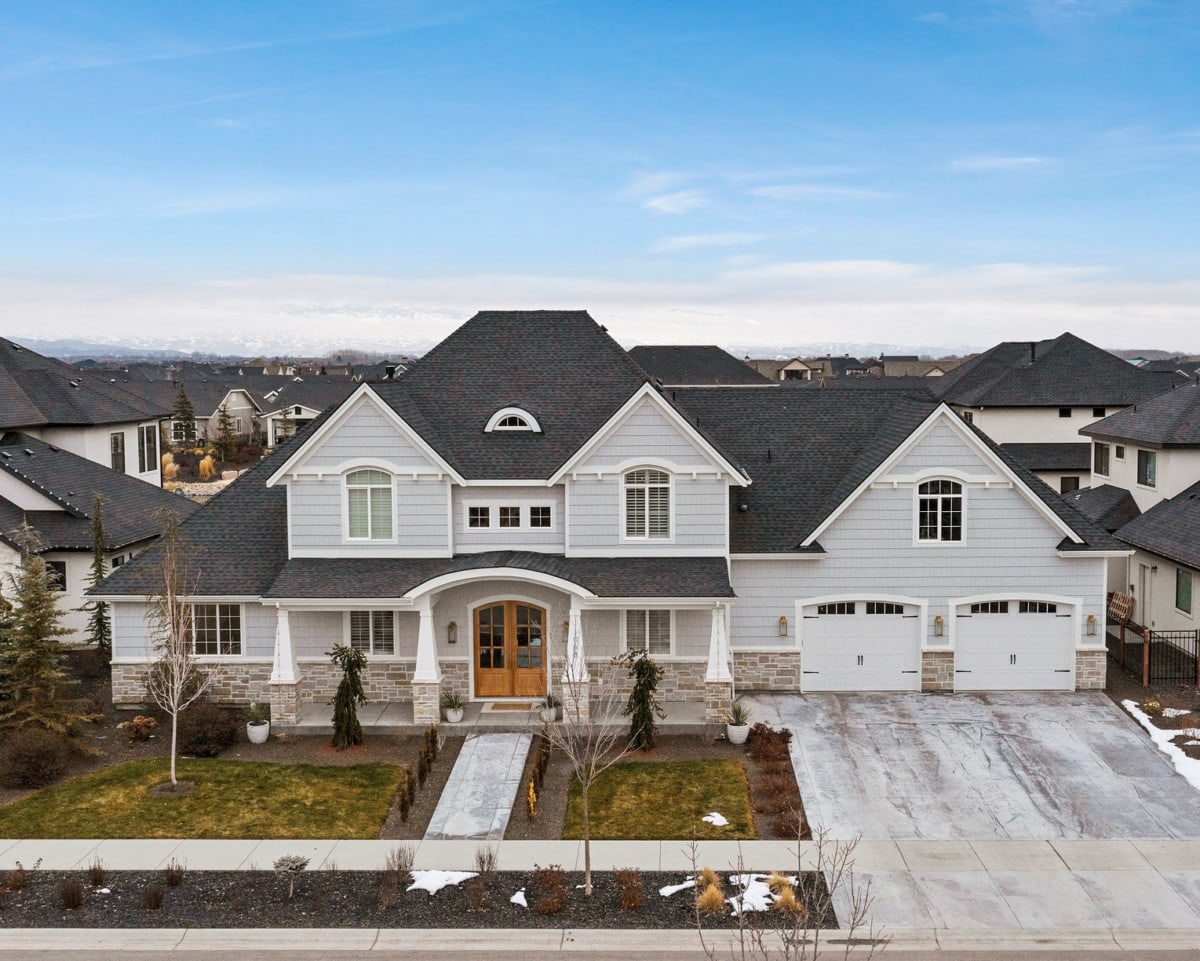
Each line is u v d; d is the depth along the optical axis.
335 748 24.53
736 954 15.38
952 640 28.09
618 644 27.48
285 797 21.67
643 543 27.30
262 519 29.09
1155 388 55.53
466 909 16.86
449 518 27.34
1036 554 27.91
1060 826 19.84
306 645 27.62
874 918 16.38
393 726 25.67
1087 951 15.48
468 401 29.34
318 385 121.38
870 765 23.03
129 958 15.45
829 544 28.11
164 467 81.81
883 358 182.88
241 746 24.88
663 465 26.97
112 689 27.89
